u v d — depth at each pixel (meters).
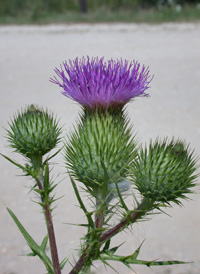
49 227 0.16
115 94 0.18
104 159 0.16
